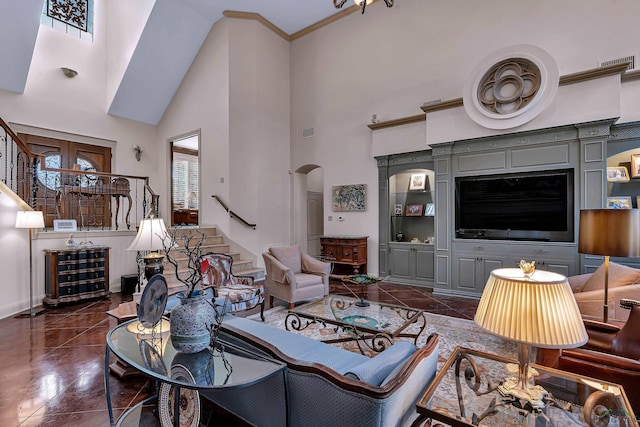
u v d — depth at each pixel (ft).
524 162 14.33
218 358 5.55
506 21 16.26
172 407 5.96
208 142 22.47
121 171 23.15
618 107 12.22
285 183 23.71
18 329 11.64
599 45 14.12
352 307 10.96
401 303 14.76
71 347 10.07
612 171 13.64
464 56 17.46
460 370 5.91
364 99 20.84
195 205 33.32
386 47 20.04
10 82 17.83
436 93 18.29
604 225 7.13
